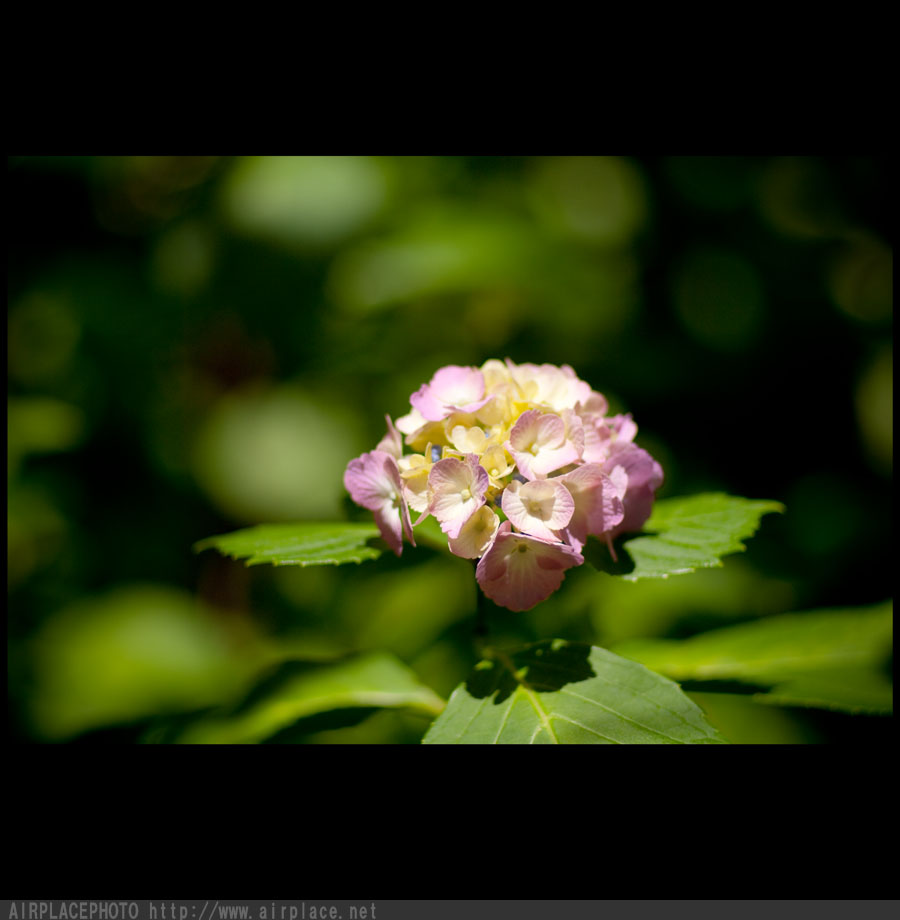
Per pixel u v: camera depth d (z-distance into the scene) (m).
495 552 1.08
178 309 1.83
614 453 1.11
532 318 1.74
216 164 1.90
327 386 1.88
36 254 1.86
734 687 1.17
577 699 1.08
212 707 1.18
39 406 1.73
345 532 1.16
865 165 1.81
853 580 1.67
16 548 1.68
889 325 1.82
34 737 1.53
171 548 1.82
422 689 1.17
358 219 1.77
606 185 1.87
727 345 1.77
